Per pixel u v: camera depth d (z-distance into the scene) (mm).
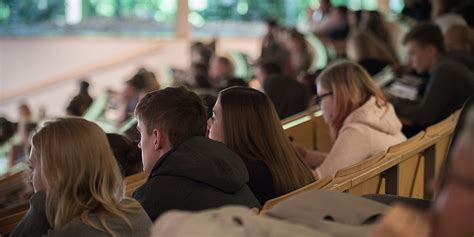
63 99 14883
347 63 4156
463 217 1426
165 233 1659
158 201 2854
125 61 14719
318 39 9477
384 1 12867
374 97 4059
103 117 8477
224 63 8781
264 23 14555
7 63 15203
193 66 8570
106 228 2529
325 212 1889
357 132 3986
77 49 15094
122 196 2676
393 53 7824
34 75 15117
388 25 8453
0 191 5094
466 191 1421
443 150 4039
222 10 14680
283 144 3338
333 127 4141
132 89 7602
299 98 6441
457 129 2373
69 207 2537
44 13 15156
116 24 15055
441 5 7801
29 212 2686
